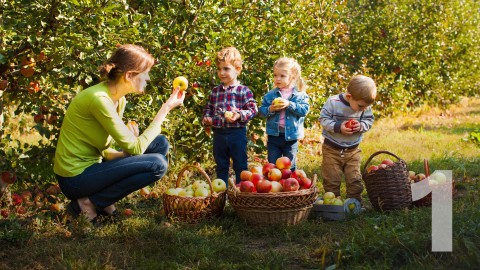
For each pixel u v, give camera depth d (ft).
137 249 11.68
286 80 16.56
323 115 15.69
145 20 16.11
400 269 9.91
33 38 13.56
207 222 13.71
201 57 17.47
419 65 39.04
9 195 15.28
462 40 44.73
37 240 12.25
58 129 15.28
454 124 35.04
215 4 17.21
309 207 13.82
